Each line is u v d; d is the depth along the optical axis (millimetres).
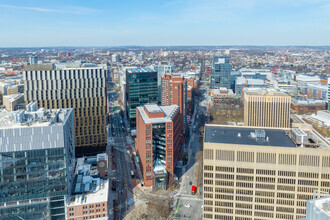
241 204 183125
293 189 174500
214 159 180375
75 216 198375
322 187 170375
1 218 186625
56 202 196500
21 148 181250
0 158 179125
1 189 182125
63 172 190750
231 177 180625
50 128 185750
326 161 167250
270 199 178500
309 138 193500
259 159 175000
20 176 184125
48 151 186250
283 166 173000
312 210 103312
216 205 186500
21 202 188000
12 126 189000
